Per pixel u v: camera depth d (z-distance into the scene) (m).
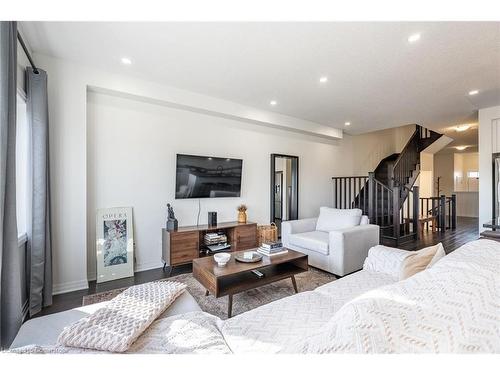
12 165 1.53
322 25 2.04
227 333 1.21
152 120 3.40
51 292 2.38
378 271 2.05
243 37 2.22
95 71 2.81
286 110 4.32
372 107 4.11
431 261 1.59
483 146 4.06
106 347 0.95
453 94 3.51
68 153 2.64
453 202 6.41
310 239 3.27
